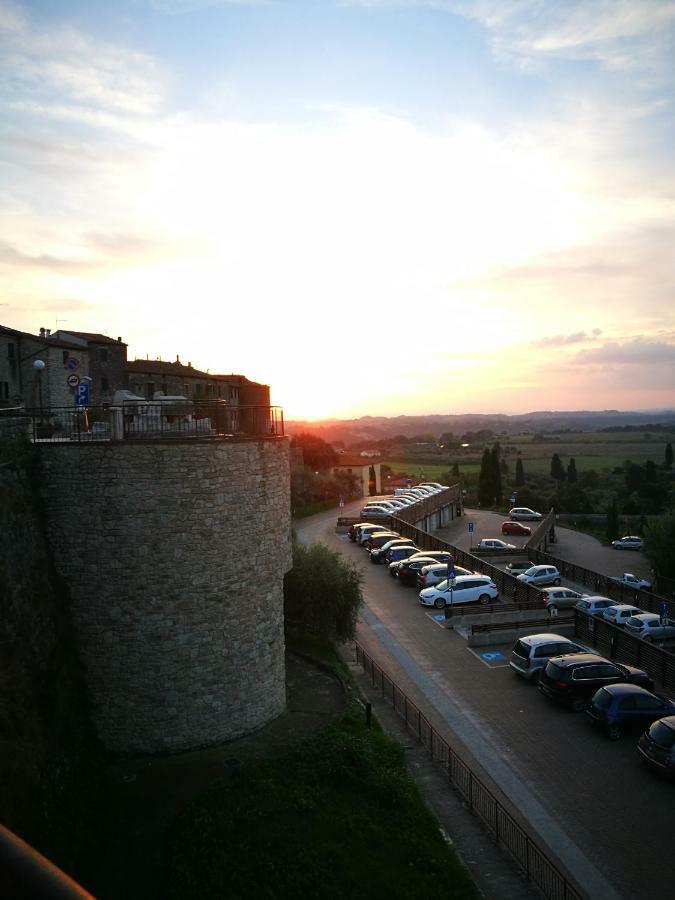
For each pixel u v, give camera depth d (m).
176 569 16.08
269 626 17.98
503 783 17.00
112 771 15.21
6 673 13.04
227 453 16.73
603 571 51.81
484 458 93.06
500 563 52.56
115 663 15.91
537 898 12.62
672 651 29.03
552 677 22.06
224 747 16.47
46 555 15.61
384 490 98.56
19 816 11.75
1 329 33.06
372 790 15.15
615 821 15.34
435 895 12.33
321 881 12.32
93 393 42.16
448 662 26.36
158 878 12.22
